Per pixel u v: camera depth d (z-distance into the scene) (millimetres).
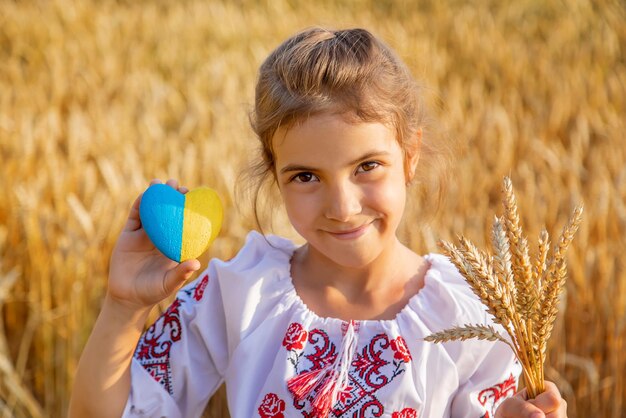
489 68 7953
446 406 1706
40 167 4668
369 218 1590
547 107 6762
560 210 4344
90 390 1710
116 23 9594
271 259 1849
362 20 9719
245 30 9375
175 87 7363
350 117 1530
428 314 1735
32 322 3643
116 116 5883
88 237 3576
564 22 9602
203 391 1845
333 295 1800
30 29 9180
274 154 1665
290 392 1687
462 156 4879
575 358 3480
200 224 1659
